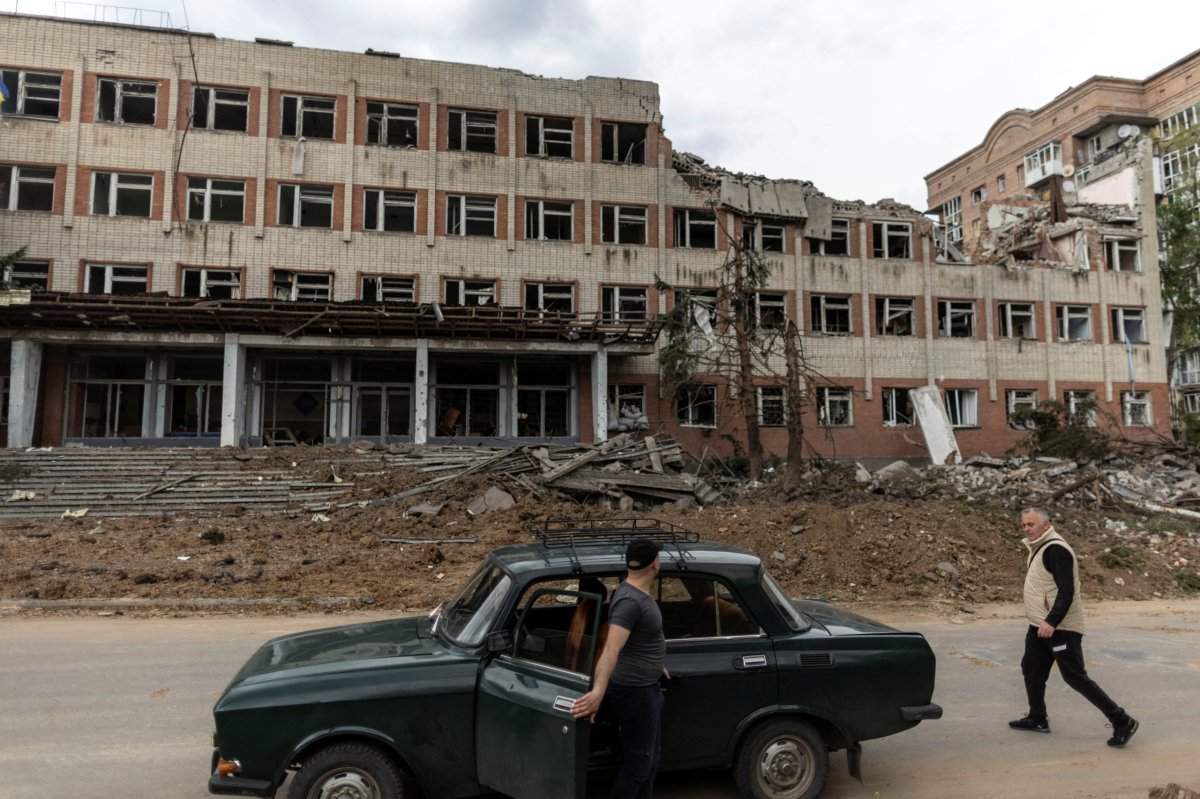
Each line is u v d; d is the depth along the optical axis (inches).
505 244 1100.5
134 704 242.5
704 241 1190.3
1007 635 364.2
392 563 487.8
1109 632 377.7
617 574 170.4
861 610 419.5
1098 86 1886.1
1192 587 504.1
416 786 171.5
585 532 194.4
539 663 155.9
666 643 167.0
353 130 1077.1
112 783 183.5
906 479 855.1
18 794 176.4
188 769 192.7
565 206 1138.0
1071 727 234.1
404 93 1102.4
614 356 1107.3
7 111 988.6
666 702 161.8
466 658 160.7
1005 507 654.5
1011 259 1364.4
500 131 1125.7
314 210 1067.3
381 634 185.8
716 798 178.5
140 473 739.4
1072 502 713.0
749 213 1182.3
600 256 1127.6
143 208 1011.9
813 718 176.2
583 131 1150.3
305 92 1070.4
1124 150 1391.5
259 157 1039.0
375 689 152.4
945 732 229.1
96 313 854.5
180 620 366.3
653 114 1176.2
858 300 1208.8
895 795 183.8
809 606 219.5
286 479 733.9
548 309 1065.5
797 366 808.3
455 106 1116.5
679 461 836.6
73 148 988.6
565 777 137.3
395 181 1081.4
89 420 967.6
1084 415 1103.0
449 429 1066.7
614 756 160.4
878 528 530.0
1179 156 1574.8
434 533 588.1
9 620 360.2
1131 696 267.7
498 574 173.9
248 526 601.0
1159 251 1509.6
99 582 425.4
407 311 917.2
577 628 158.4
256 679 155.2
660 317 971.9
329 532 585.6
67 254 972.6
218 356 1008.9
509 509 652.1
